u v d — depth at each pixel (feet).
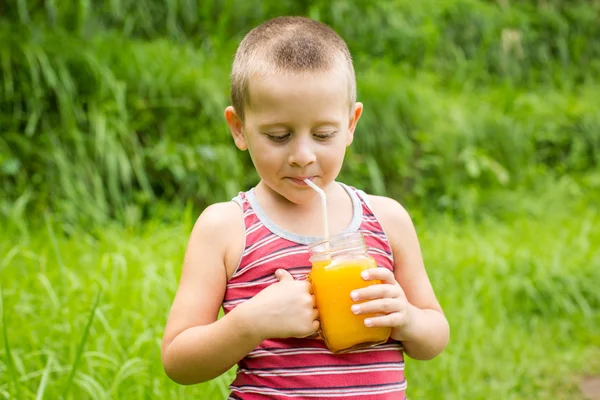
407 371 12.07
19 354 9.91
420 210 22.44
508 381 12.77
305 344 6.08
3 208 16.15
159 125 19.95
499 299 15.94
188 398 9.53
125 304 11.36
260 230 6.34
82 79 19.34
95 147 18.47
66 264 13.15
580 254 18.51
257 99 5.99
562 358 14.24
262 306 5.77
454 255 17.35
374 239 6.55
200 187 19.26
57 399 9.06
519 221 21.77
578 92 31.71
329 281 5.76
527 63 32.09
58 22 20.97
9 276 12.14
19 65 18.94
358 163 22.02
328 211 6.52
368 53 26.84
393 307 5.76
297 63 5.92
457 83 28.71
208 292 6.29
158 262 13.19
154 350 9.84
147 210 18.62
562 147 28.02
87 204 17.22
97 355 9.39
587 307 16.40
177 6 23.73
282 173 6.03
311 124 5.92
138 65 20.17
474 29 30.94
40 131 18.62
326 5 26.05
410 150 23.41
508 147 25.77
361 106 6.69
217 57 22.40
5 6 20.84
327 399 5.98
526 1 34.78
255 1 24.94
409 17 28.55
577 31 34.14
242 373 6.31
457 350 13.20
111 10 22.15
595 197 25.13
